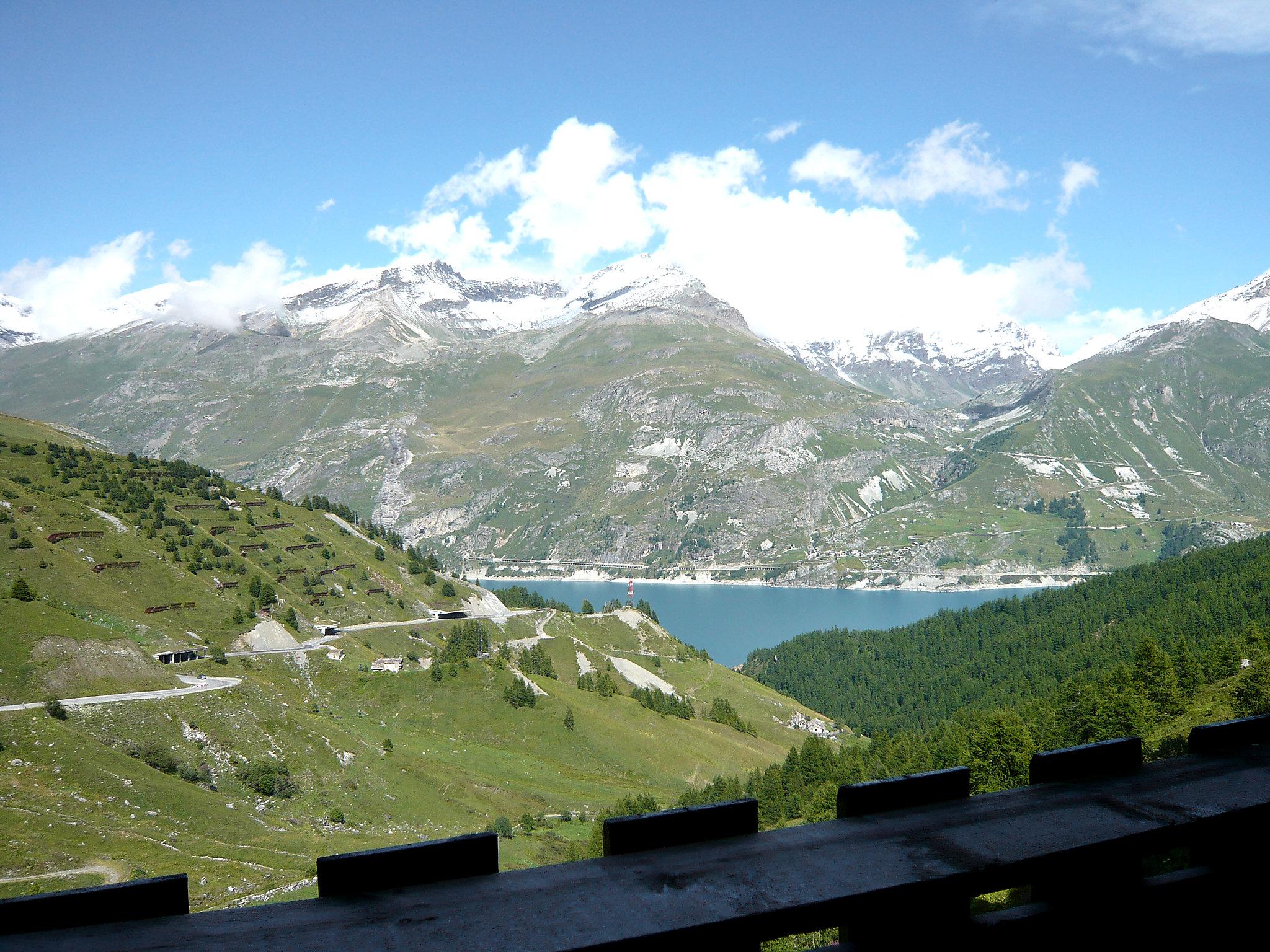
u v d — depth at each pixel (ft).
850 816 13.70
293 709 520.42
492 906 10.24
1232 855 14.29
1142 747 16.84
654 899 10.45
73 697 462.19
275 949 8.86
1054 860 12.10
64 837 334.65
